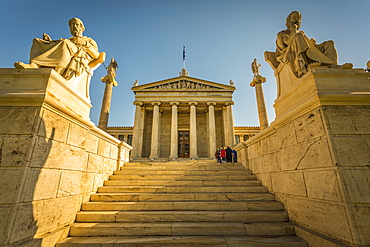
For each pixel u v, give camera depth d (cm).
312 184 382
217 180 719
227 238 401
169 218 475
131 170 809
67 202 443
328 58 442
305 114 408
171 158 2280
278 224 438
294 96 470
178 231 428
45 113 375
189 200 570
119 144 830
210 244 377
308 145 396
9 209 301
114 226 433
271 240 386
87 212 490
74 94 477
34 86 377
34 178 343
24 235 317
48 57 435
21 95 353
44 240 342
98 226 432
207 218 475
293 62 475
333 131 343
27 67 392
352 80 392
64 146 437
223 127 2702
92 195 569
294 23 505
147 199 571
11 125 347
